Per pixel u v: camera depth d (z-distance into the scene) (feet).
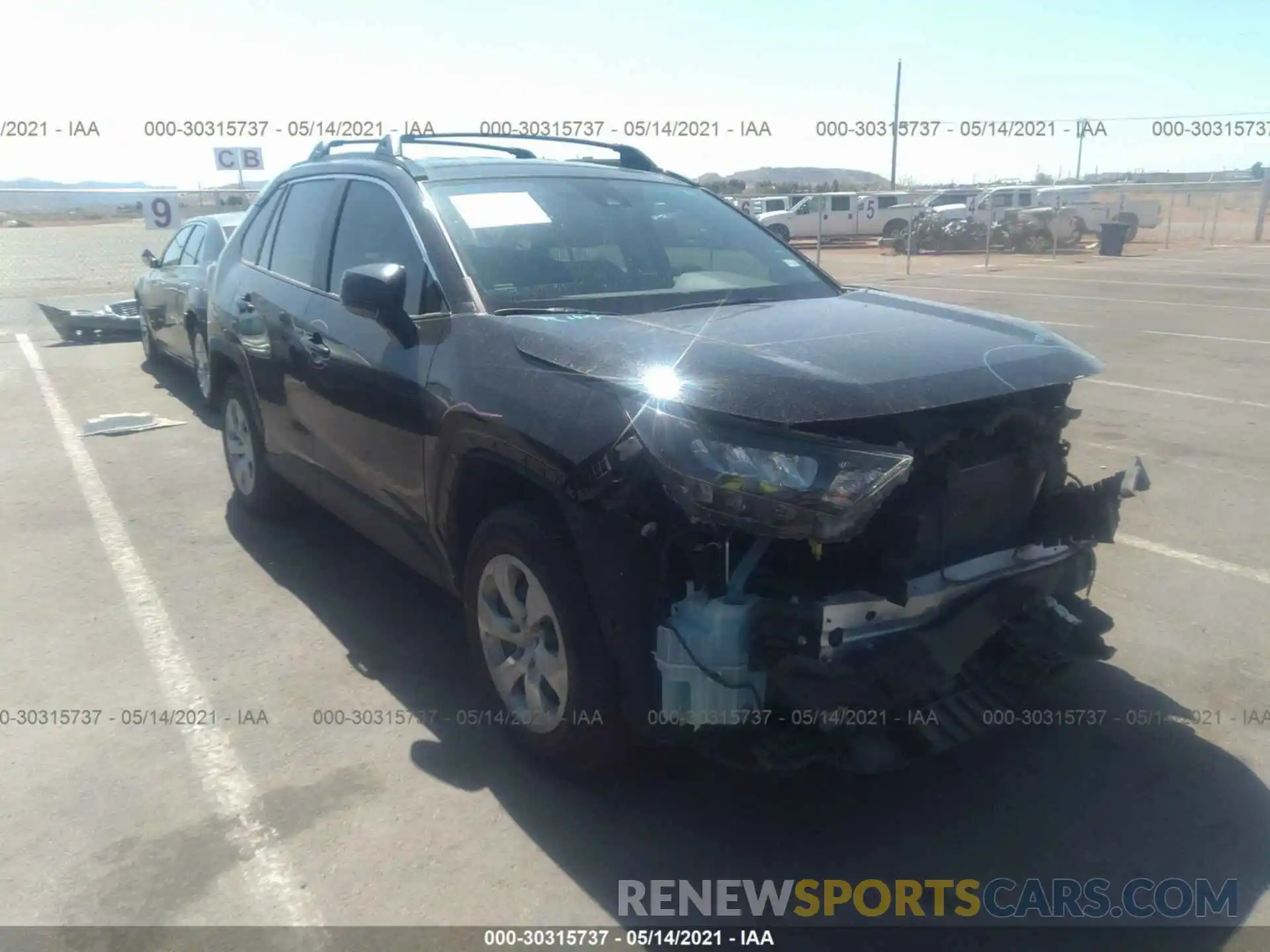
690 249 13.73
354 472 13.88
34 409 28.73
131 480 21.76
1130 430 25.25
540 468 9.78
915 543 8.96
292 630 14.56
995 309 49.73
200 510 19.79
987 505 10.24
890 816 10.45
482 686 11.78
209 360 19.43
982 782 10.98
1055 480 10.98
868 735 9.18
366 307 11.78
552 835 10.13
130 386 32.09
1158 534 18.06
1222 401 28.50
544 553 10.04
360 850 9.90
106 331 41.45
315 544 17.90
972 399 9.39
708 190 16.03
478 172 13.91
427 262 12.37
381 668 13.47
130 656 13.80
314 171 16.55
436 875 9.58
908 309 12.21
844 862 9.80
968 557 10.18
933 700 9.70
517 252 12.46
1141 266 77.66
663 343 9.89
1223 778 10.99
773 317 11.35
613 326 10.60
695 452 8.59
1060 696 12.64
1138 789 10.83
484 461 10.82
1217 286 60.44
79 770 11.19
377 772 11.16
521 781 10.98
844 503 8.33
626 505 9.07
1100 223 98.27
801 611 8.74
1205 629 14.42
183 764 11.32
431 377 11.52
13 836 10.09
